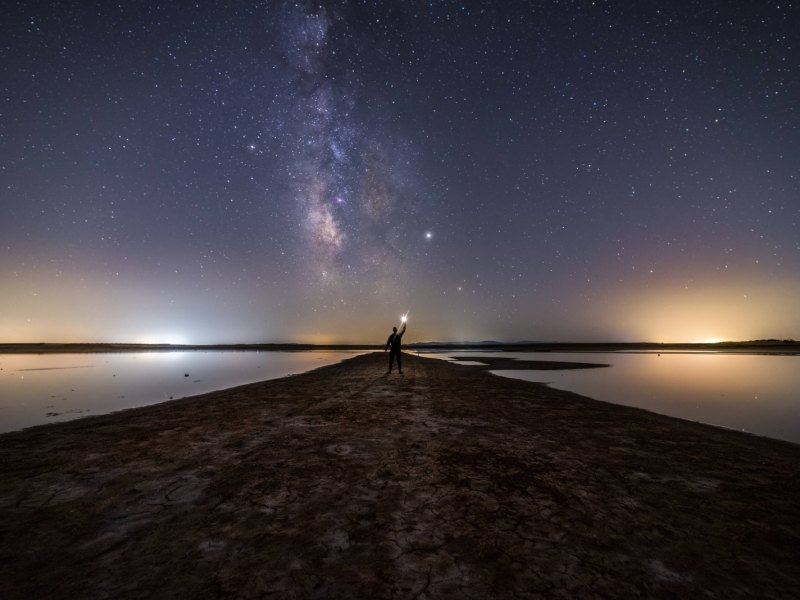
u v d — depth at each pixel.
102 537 2.34
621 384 11.93
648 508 2.78
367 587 1.86
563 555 2.15
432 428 5.29
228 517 2.62
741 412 7.44
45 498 2.93
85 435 4.94
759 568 2.05
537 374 15.30
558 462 3.82
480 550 2.20
